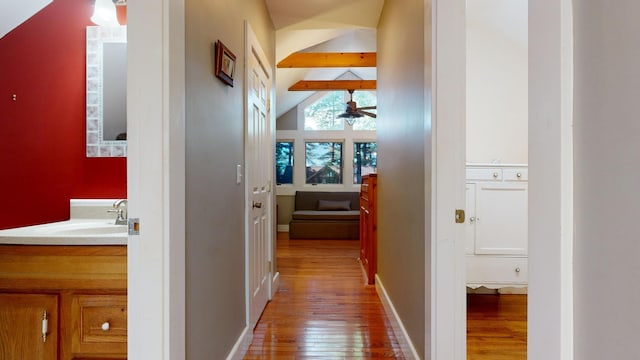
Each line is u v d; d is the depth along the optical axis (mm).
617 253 465
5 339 1245
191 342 1242
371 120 7270
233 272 1794
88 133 1888
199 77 1326
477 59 3002
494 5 2756
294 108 7180
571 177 535
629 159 447
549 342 564
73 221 1774
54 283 1240
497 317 2424
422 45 1596
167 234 1042
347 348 2012
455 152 1360
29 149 1619
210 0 1448
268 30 2893
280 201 7172
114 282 1235
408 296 1860
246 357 1909
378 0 2770
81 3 1872
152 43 1026
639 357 437
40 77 1669
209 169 1437
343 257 4520
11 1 1480
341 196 6941
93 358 1236
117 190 1896
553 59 553
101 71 1894
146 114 1030
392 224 2369
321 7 2850
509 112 3006
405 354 1888
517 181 2432
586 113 510
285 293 3010
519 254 2426
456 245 1362
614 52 465
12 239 1231
